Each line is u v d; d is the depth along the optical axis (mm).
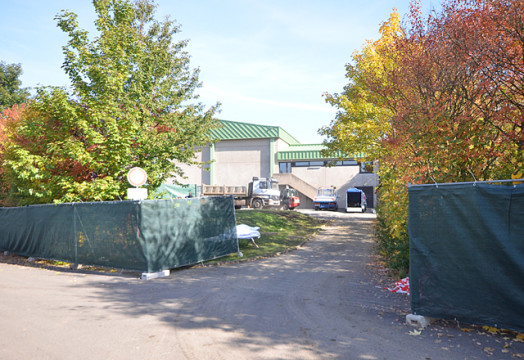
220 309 6727
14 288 8805
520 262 4805
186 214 11141
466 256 5258
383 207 10453
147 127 15016
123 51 14742
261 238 16359
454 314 5320
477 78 7641
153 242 10094
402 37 9922
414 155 7926
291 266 11086
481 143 7188
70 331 5605
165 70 16266
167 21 18078
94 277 10227
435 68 8094
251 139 44125
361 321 5906
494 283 5012
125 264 10438
